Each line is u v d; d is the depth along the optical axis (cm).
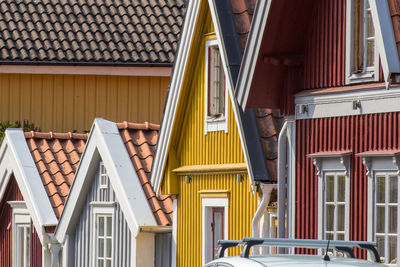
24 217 4078
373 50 2536
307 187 2734
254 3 3084
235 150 3106
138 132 3706
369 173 2525
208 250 3253
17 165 3991
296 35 2736
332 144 2648
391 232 2469
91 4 4938
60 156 4059
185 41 3256
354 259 1781
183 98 3331
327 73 2666
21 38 4728
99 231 3678
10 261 4197
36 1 4953
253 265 1711
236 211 3112
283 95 2809
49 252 3862
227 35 3000
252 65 2741
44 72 4669
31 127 4694
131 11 4900
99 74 4675
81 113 4728
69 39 4738
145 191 3525
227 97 3145
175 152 3394
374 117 2522
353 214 2578
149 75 4659
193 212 3319
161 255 3469
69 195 3756
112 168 3544
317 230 2691
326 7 2669
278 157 2825
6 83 4744
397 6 2305
